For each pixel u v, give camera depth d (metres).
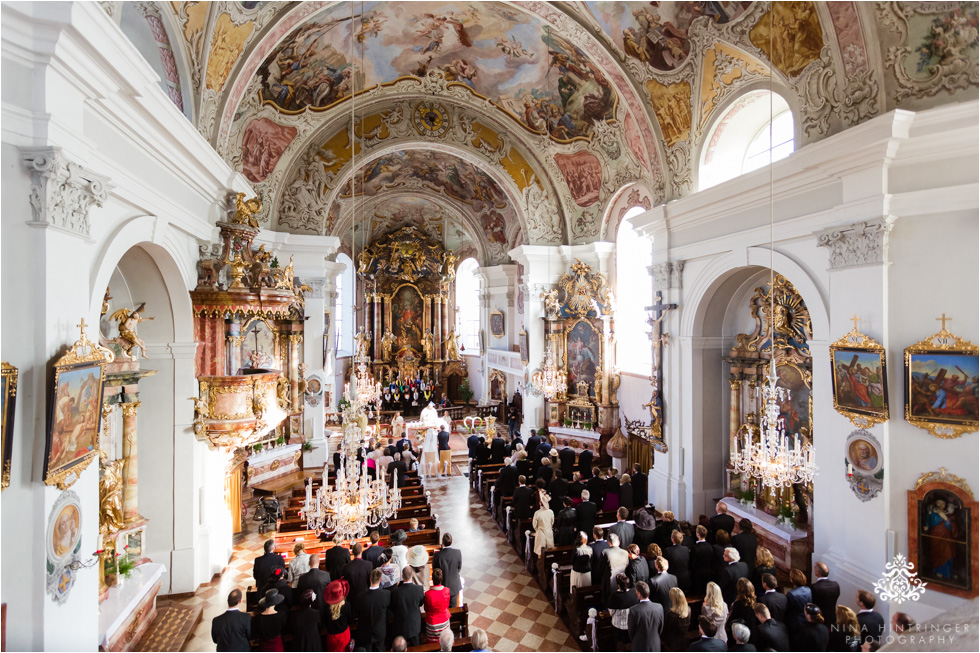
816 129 8.23
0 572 3.84
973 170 6.46
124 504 7.09
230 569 9.23
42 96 3.96
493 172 17.05
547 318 17.38
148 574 7.41
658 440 12.21
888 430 6.99
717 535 7.73
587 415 16.95
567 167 16.69
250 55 9.27
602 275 16.36
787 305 9.91
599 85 13.16
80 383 4.33
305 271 15.43
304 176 15.36
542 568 8.59
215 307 8.26
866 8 7.12
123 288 7.65
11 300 3.90
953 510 6.52
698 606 6.84
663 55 10.70
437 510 12.59
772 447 7.09
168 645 6.88
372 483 7.27
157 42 7.25
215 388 8.00
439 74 14.56
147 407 8.02
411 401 25.81
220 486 9.18
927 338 6.73
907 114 6.59
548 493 10.42
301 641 5.61
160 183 6.71
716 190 10.02
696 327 11.27
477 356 26.30
